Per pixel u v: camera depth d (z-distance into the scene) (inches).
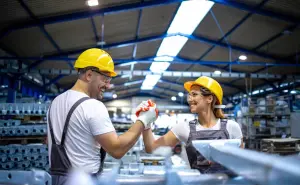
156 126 392.8
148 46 426.9
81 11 257.6
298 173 14.9
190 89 77.9
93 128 49.4
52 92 555.2
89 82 55.4
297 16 284.0
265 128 399.5
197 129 73.4
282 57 411.8
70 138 49.8
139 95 960.9
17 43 301.7
